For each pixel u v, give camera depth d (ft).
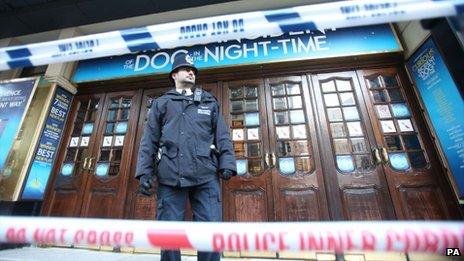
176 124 4.58
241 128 9.37
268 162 8.67
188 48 10.55
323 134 8.79
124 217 8.86
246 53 10.02
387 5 3.07
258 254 7.28
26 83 10.08
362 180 8.07
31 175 9.00
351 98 9.26
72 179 9.75
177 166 4.21
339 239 2.06
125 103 10.74
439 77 7.79
